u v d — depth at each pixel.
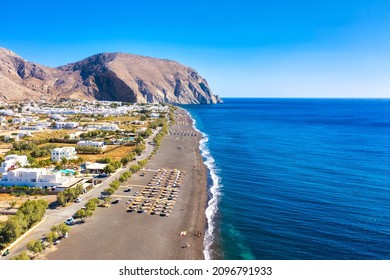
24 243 77.88
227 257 76.81
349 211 105.19
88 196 111.12
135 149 181.75
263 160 178.25
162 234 86.81
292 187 129.88
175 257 75.75
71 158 163.62
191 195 118.00
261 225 94.44
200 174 146.75
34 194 112.62
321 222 96.81
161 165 160.38
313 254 79.00
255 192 123.38
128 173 131.75
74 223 90.69
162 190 120.88
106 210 100.62
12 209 97.31
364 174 149.75
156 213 99.38
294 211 104.94
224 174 148.38
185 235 86.69
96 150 182.50
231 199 115.12
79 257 73.56
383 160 179.38
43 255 73.69
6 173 119.38
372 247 82.50
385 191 125.31
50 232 83.19
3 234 76.19
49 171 126.81
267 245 83.06
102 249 77.56
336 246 82.88
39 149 177.62
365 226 94.31
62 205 102.44
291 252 79.81
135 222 93.06
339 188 128.88
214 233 88.88
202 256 76.81
